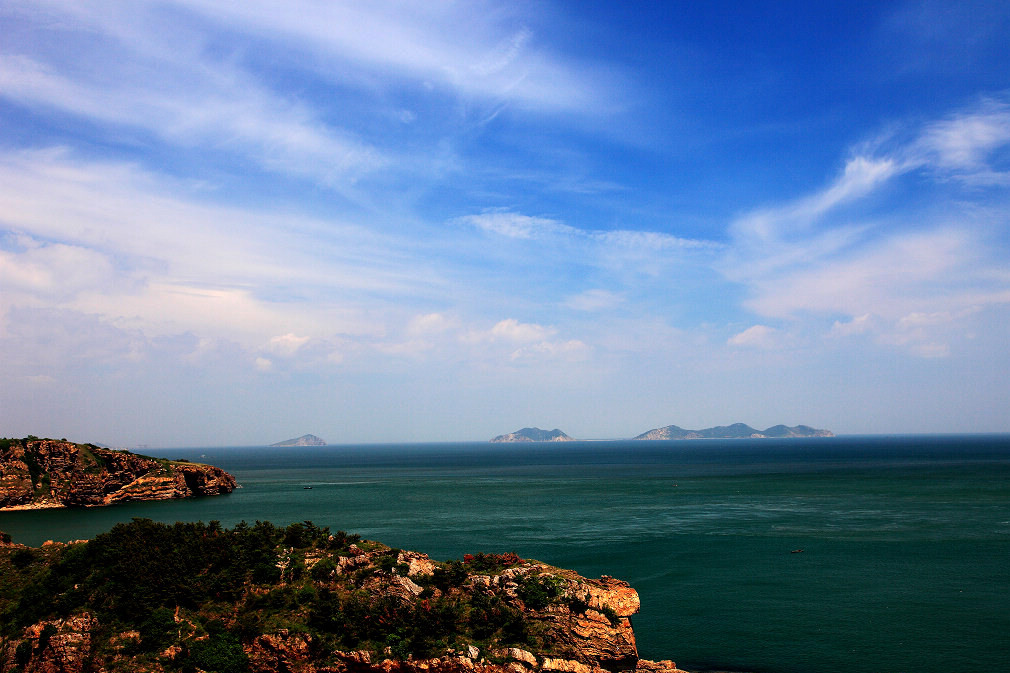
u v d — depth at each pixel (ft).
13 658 136.15
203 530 185.37
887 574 250.57
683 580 243.81
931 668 162.20
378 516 420.36
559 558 281.13
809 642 180.24
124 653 138.51
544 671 140.15
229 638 143.95
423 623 147.23
